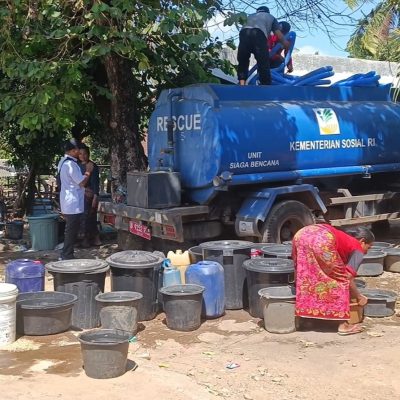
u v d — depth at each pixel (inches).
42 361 219.8
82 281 259.1
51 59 369.4
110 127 428.5
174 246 368.2
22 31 375.9
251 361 220.5
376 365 213.0
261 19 388.2
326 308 243.0
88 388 195.2
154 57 425.1
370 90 426.9
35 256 414.9
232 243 291.4
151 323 268.1
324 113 381.4
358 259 243.9
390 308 269.9
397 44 415.8
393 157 423.2
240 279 283.3
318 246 239.8
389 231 480.1
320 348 231.9
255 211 340.5
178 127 357.7
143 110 467.2
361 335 245.4
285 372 210.1
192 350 234.4
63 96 377.4
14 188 714.2
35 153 556.7
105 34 354.6
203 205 348.8
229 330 256.8
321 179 398.3
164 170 352.8
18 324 247.4
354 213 408.8
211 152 337.1
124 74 415.2
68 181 362.6
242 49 392.2
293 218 350.3
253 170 346.6
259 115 350.3
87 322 260.7
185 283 279.6
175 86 446.0
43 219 436.5
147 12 348.8
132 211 350.0
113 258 269.6
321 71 401.4
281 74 407.5
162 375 207.9
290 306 248.8
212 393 194.7
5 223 510.3
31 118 375.2
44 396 189.2
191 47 429.4
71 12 374.3
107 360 201.9
